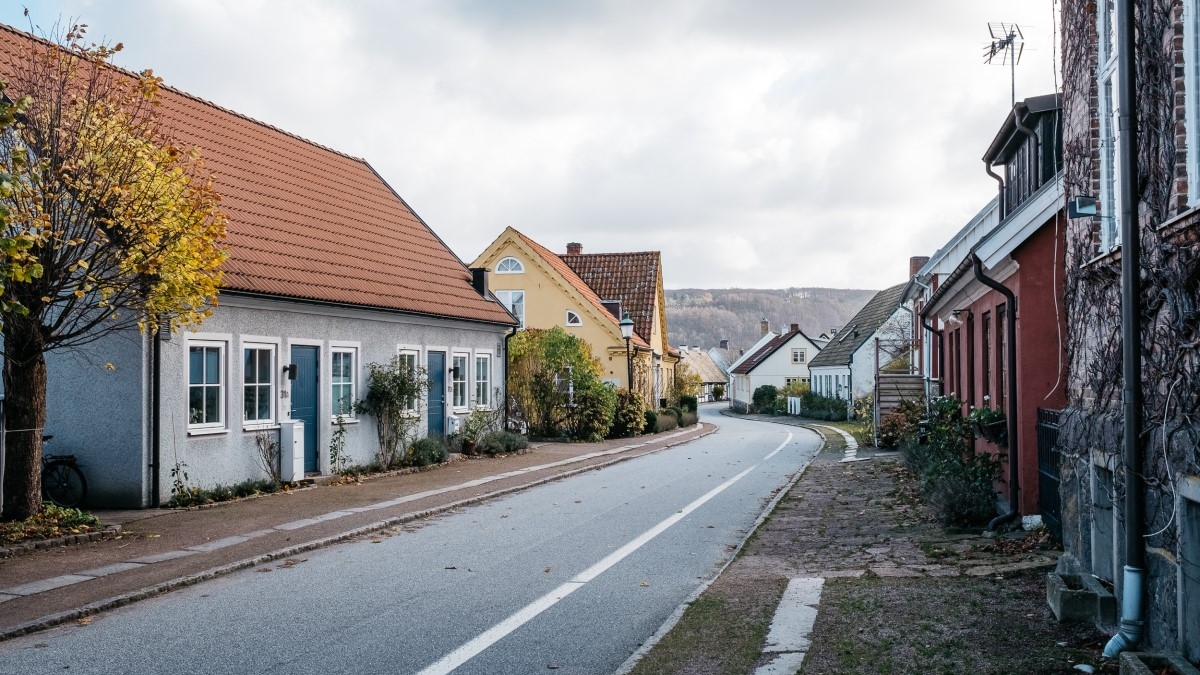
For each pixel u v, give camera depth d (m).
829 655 6.62
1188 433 5.80
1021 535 11.34
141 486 14.73
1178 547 5.91
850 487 18.08
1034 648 6.61
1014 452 12.08
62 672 6.62
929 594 8.34
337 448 19.47
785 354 86.81
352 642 7.32
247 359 17.09
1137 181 6.55
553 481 20.00
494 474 20.73
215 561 10.51
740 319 195.88
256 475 17.14
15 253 9.31
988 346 15.31
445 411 24.55
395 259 24.05
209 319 16.08
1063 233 11.89
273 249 18.98
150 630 7.76
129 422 14.78
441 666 6.70
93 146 11.80
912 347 31.30
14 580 9.52
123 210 11.84
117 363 14.83
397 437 21.39
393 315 21.62
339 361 19.97
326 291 19.11
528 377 34.03
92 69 13.48
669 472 22.23
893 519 13.54
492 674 6.52
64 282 11.88
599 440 34.16
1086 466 8.20
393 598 8.88
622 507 15.63
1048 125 15.12
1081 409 8.64
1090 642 6.73
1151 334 6.57
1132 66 6.57
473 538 12.46
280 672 6.57
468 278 27.58
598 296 55.88
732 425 54.72
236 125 22.75
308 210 22.22
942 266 22.47
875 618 7.57
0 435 12.61
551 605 8.58
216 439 16.19
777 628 7.40
